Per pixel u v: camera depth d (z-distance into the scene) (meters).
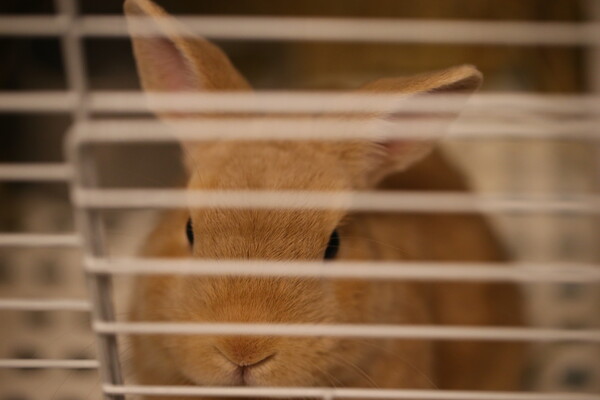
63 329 0.41
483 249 0.41
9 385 0.39
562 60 0.51
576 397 0.27
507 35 0.31
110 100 0.26
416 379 0.34
